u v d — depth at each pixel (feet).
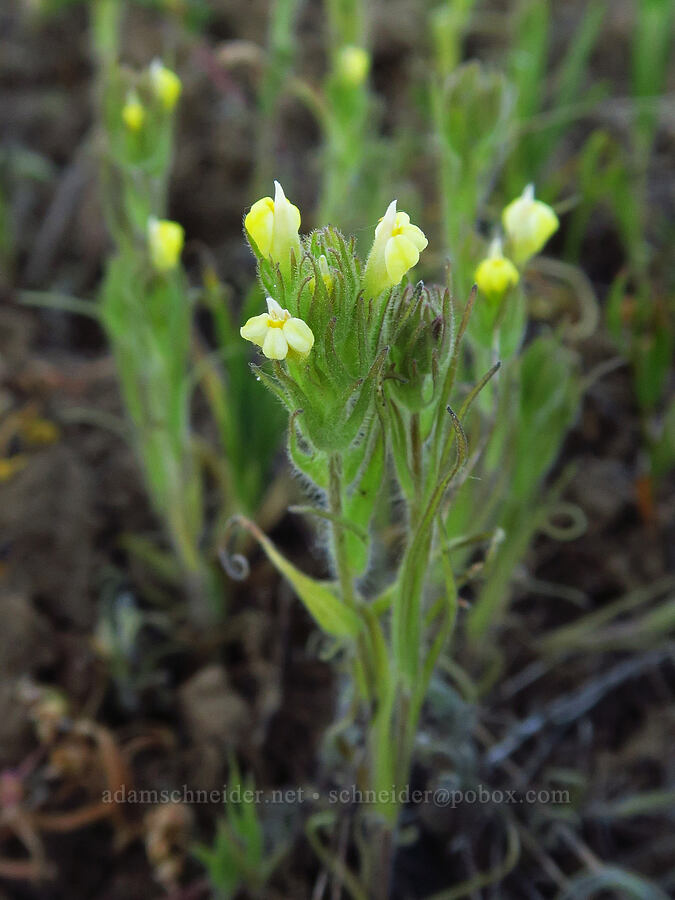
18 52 1.04
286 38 0.83
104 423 0.75
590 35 0.85
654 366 0.70
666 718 0.62
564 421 0.57
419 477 0.36
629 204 0.80
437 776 0.57
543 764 0.62
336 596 0.42
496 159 0.59
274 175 0.90
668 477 0.74
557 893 0.59
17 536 0.66
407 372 0.34
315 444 0.33
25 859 0.59
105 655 0.63
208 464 0.73
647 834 0.60
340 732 0.49
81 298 0.88
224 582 0.68
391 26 1.05
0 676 0.61
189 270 0.88
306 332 0.30
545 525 0.64
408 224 0.31
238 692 0.65
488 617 0.60
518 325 0.47
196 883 0.57
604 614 0.66
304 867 0.57
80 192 0.91
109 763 0.58
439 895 0.55
